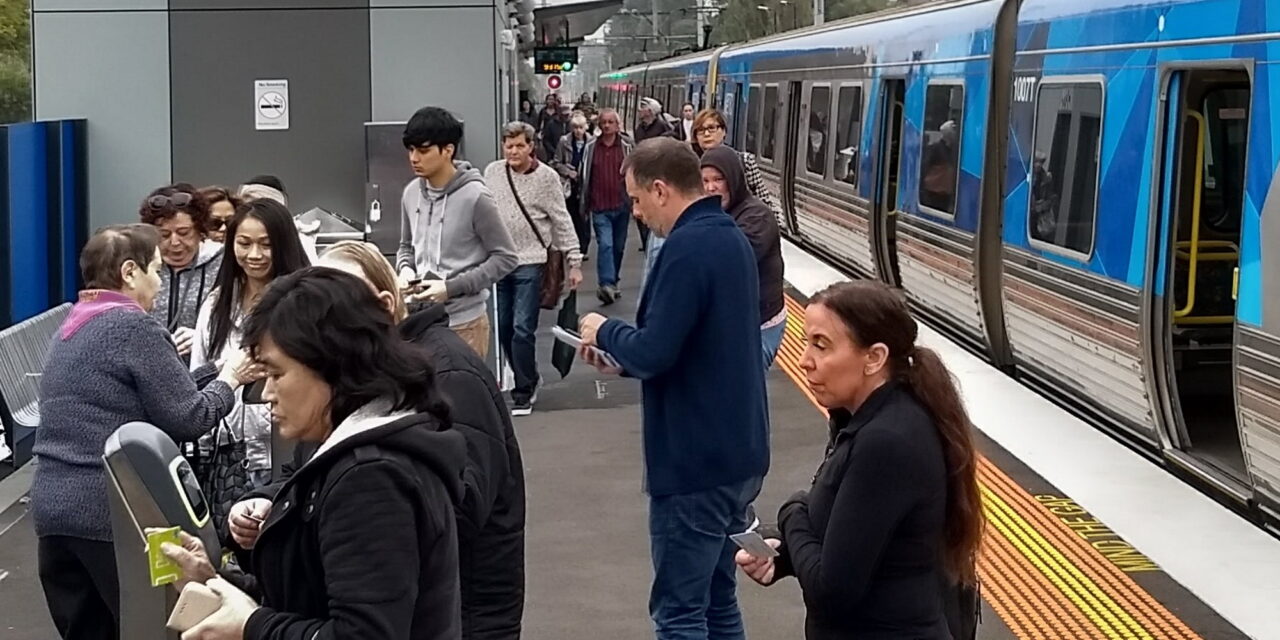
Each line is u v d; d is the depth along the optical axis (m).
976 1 13.02
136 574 3.74
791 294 16.50
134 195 11.44
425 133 7.80
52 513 4.98
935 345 13.22
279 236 5.72
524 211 10.51
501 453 4.48
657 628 5.36
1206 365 9.95
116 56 11.36
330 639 3.14
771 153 22.73
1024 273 11.26
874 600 3.81
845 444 3.83
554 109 28.39
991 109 12.24
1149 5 9.11
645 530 7.92
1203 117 9.51
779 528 4.12
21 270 10.36
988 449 9.24
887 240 16.53
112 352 4.96
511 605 4.75
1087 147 10.02
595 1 24.80
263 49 11.36
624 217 16.53
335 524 3.17
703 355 5.15
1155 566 6.98
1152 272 9.02
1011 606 6.48
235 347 5.63
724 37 79.19
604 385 11.68
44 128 10.77
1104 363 9.77
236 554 3.91
